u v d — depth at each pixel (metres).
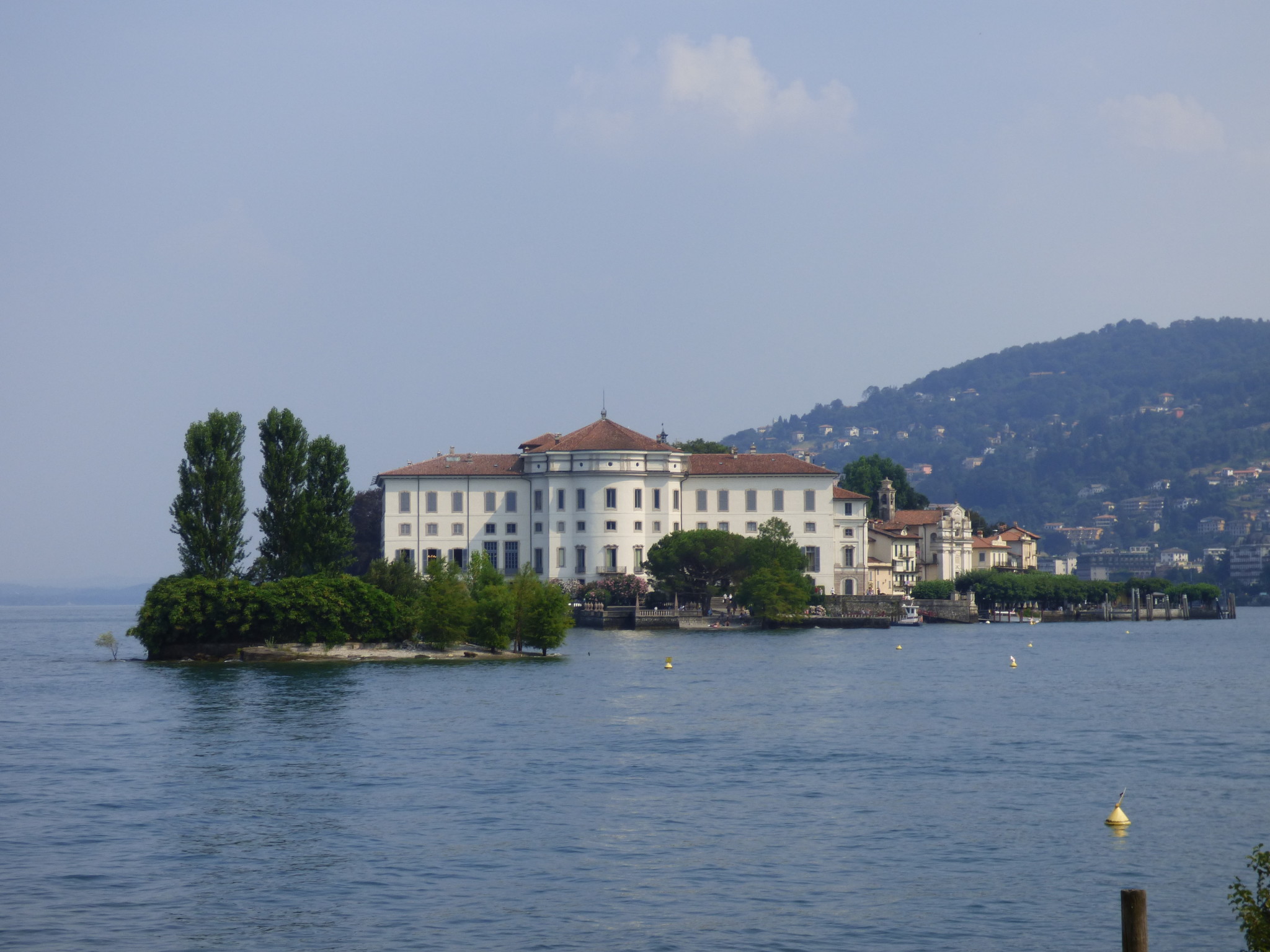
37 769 67.88
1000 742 77.94
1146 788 62.97
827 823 55.50
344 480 147.88
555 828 54.56
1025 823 55.47
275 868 48.59
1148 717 90.69
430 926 42.16
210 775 66.06
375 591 136.62
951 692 107.88
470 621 139.62
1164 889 45.88
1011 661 139.25
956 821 56.00
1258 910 31.95
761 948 40.12
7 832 53.88
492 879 47.22
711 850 51.03
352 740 77.25
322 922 42.56
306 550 144.75
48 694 103.62
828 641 181.12
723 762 70.06
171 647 134.88
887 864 49.09
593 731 81.50
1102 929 41.78
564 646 164.88
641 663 135.88
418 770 67.44
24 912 43.62
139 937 41.25
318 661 131.75
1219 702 101.62
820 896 45.16
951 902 44.53
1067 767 68.81
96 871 48.25
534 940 40.88
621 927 42.06
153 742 76.69
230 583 133.62
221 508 138.62
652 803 59.50
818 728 83.69
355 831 54.16
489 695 101.12
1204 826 54.97
